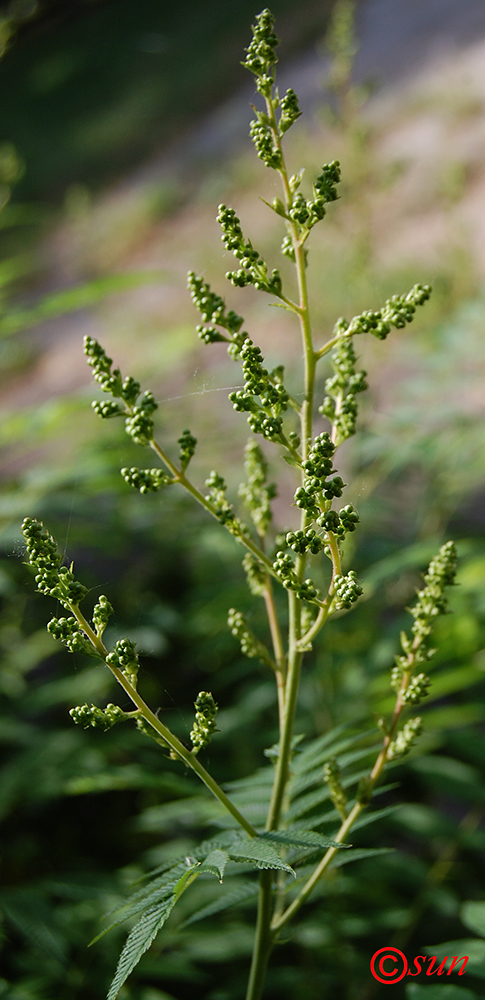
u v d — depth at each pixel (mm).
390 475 3695
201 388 1773
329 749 1557
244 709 3334
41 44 22984
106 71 22141
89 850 3605
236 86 18453
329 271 5258
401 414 3314
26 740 3230
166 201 13695
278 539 1598
